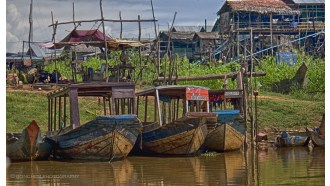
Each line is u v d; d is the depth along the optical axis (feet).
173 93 100.68
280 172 77.36
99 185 70.85
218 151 100.89
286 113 129.80
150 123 101.76
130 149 91.45
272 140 114.93
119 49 127.95
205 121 92.94
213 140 99.09
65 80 141.79
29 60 176.24
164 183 70.64
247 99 108.47
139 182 71.92
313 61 181.27
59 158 94.58
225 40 248.93
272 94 150.61
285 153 99.14
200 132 92.38
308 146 107.65
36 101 131.13
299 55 190.08
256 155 96.78
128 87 92.99
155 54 174.19
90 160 90.74
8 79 143.33
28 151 90.99
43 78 146.41
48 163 90.12
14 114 125.29
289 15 248.32
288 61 187.21
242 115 104.99
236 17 246.68
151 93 99.25
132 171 80.59
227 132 97.91
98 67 164.76
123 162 89.56
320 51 230.48
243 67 111.45
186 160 91.09
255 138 107.04
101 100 135.03
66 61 177.68
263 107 131.85
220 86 143.84
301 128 124.16
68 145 90.99
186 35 273.95
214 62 195.42
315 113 129.80
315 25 240.12
